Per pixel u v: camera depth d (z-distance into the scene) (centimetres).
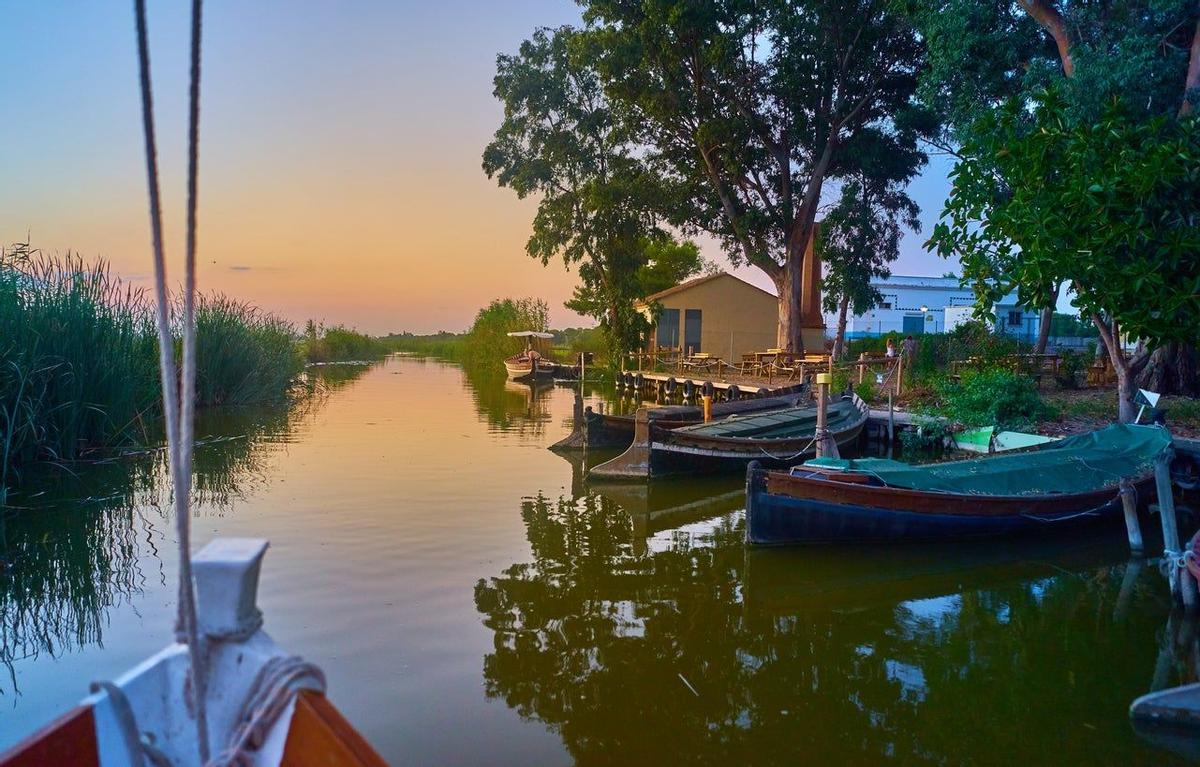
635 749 498
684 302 3759
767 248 2961
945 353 2500
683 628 698
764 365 2770
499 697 557
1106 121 952
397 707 539
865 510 945
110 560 842
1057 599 796
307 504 1103
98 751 208
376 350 6334
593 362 4388
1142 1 1491
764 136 2767
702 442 1399
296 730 207
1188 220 892
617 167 3155
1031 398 1630
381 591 758
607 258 3481
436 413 2314
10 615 689
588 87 3444
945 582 847
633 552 930
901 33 2448
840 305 3152
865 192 2798
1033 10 1596
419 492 1201
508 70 3497
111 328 1333
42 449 1211
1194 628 720
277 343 2606
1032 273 985
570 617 715
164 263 179
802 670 620
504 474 1377
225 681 221
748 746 505
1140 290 880
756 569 874
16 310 1144
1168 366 1861
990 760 495
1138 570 896
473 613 711
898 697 578
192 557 222
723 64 2470
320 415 2186
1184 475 1190
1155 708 540
